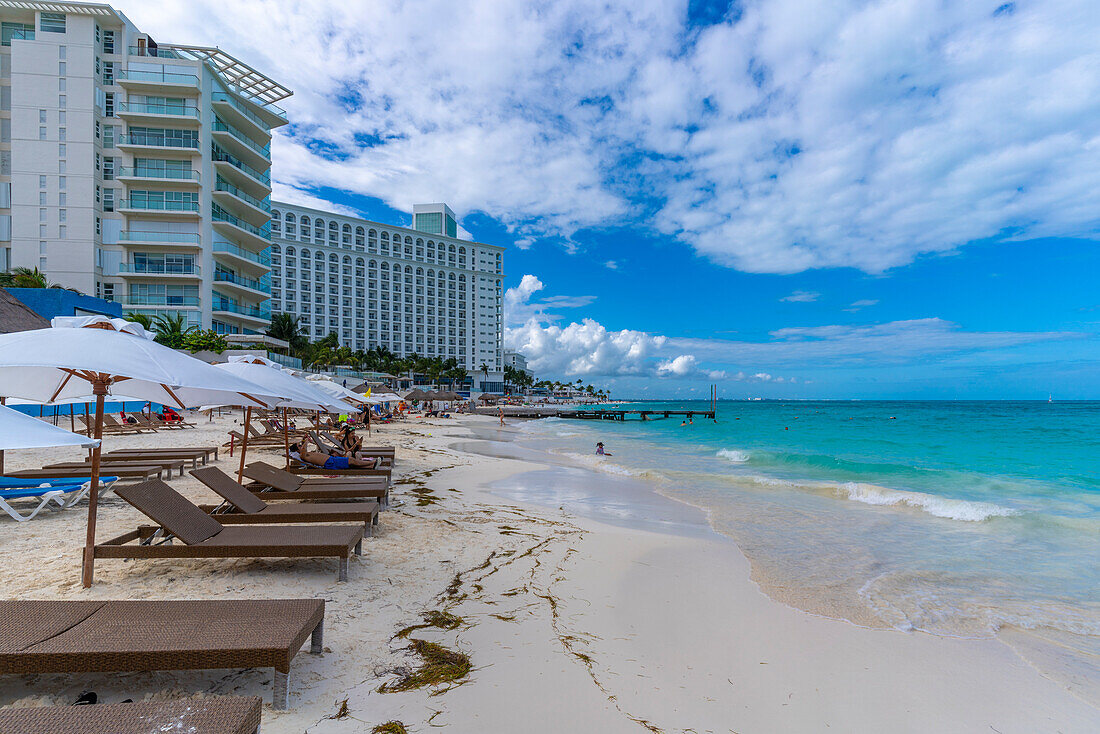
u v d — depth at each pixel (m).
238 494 5.69
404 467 13.05
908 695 3.54
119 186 40.25
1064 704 3.54
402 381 96.31
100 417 4.35
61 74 38.88
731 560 6.46
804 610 4.98
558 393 180.12
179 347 33.94
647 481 12.98
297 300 107.50
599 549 6.57
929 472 15.19
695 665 3.74
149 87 40.25
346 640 3.65
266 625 2.87
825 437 29.95
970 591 5.68
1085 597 5.56
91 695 2.79
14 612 2.81
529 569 5.53
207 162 41.41
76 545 5.38
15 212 38.22
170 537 4.84
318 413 14.12
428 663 3.44
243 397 6.38
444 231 151.62
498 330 138.25
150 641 2.59
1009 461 18.50
